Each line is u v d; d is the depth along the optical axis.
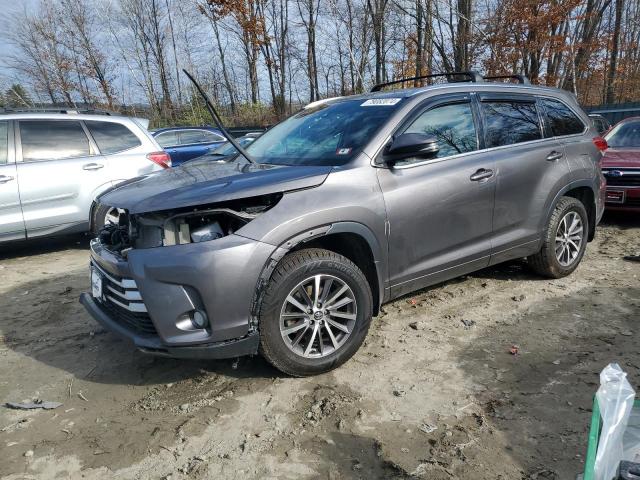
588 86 27.64
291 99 28.97
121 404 2.95
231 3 24.67
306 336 3.09
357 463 2.38
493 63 19.88
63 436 2.67
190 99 27.66
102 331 3.98
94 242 3.35
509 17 19.27
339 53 25.83
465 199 3.69
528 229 4.25
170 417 2.80
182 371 3.30
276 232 2.83
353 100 4.05
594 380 3.02
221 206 2.81
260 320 2.86
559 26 22.45
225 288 2.70
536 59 20.55
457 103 3.87
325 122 3.87
